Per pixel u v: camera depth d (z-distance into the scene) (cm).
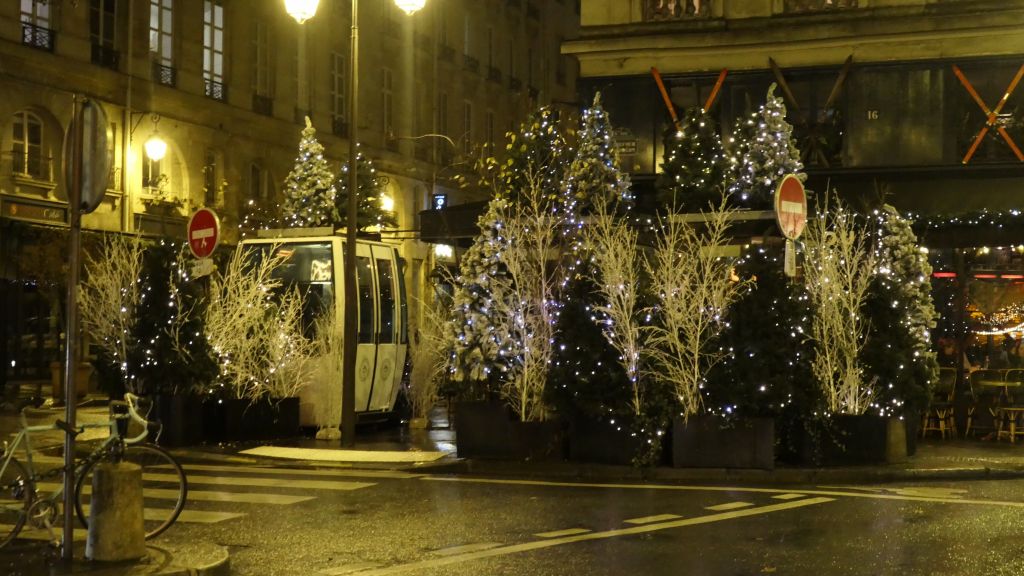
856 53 2389
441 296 2373
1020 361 2177
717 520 1159
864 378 1659
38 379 3494
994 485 1455
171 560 923
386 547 1030
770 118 2014
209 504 1269
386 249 2170
